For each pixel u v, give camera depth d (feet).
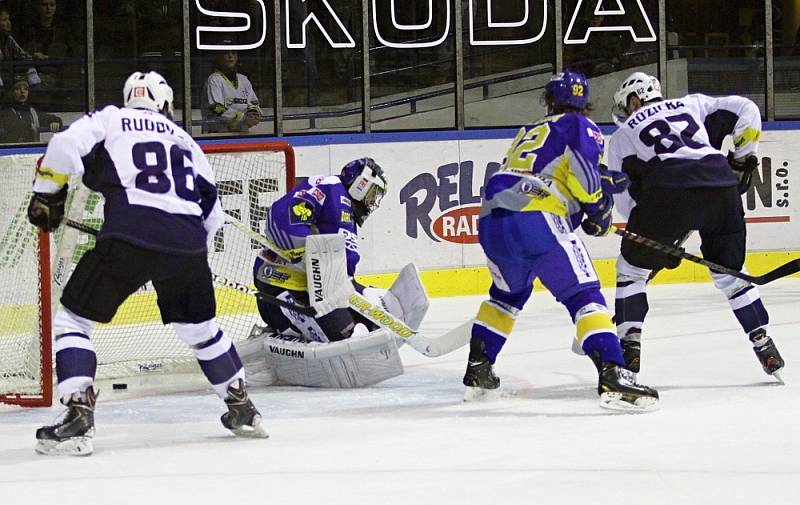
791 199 86.69
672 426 40.01
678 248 46.19
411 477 33.50
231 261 60.29
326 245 48.98
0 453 38.01
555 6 87.20
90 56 79.30
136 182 37.83
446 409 44.50
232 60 82.02
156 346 55.83
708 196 46.62
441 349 48.21
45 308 46.32
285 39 83.30
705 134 47.50
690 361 53.98
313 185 50.42
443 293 82.07
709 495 31.07
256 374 50.90
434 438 38.96
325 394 48.55
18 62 78.28
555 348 58.90
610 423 40.83
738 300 48.01
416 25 85.35
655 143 46.80
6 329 48.06
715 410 42.70
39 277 46.26
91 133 37.45
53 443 37.17
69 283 38.09
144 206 37.70
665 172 46.52
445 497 31.27
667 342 59.62
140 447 38.63
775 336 60.54
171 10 81.15
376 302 52.03
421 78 85.87
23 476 34.63
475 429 40.37
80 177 48.37
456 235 82.69
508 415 42.93
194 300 39.04
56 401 48.42
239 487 32.73
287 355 49.83
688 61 90.02
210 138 81.71
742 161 49.11
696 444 37.09
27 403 46.96
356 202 51.52
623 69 89.45
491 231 44.19
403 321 52.29
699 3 89.86
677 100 48.03
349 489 32.30
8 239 48.67
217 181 58.39
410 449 37.27
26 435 41.29
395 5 84.84
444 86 86.22
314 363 49.21
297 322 50.62
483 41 86.63
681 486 31.99
